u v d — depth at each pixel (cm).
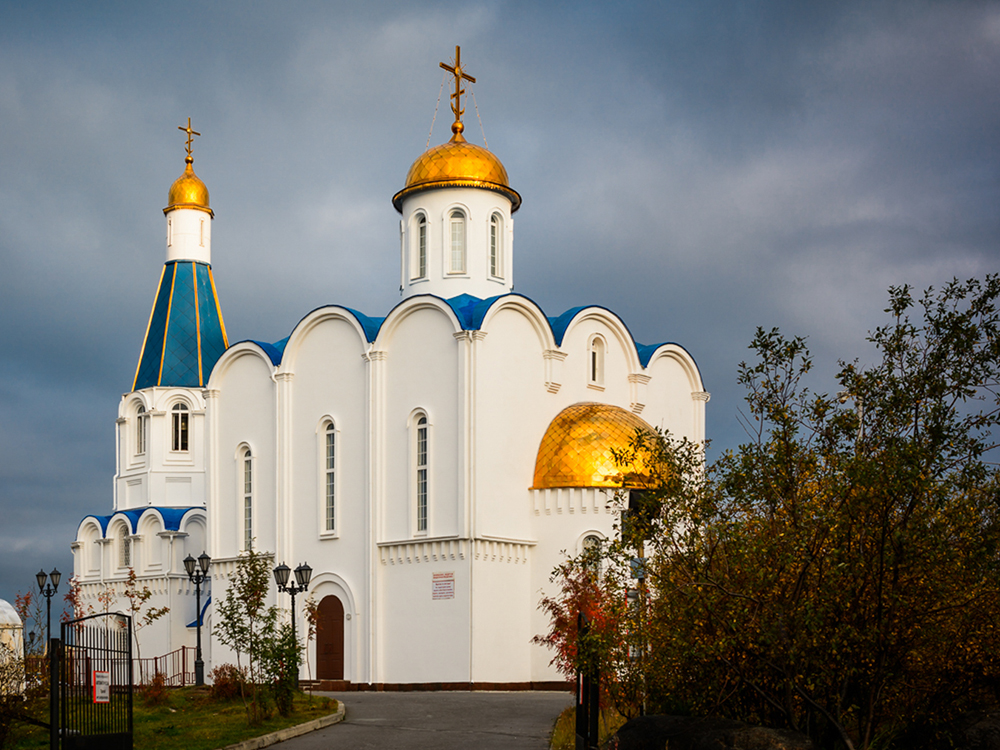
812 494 1614
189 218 5697
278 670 2430
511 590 3725
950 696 1691
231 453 4409
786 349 1652
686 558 1664
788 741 1557
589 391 4103
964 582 1573
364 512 3925
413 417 3844
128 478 5619
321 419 4103
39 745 1997
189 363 5572
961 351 1561
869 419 1616
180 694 3014
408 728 2292
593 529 3719
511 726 2297
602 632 1778
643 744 1648
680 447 1759
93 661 1795
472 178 4216
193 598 5259
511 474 3778
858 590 1579
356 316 4034
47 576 4188
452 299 4075
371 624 3819
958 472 1552
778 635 1562
